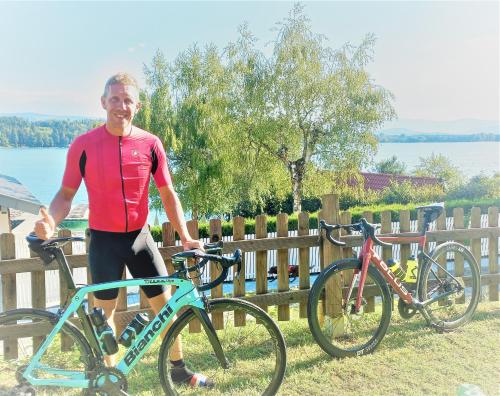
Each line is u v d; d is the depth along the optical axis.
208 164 23.39
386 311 3.79
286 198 27.28
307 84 23.08
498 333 4.07
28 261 3.55
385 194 31.81
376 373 3.38
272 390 3.03
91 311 2.71
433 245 5.20
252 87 23.31
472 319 4.41
